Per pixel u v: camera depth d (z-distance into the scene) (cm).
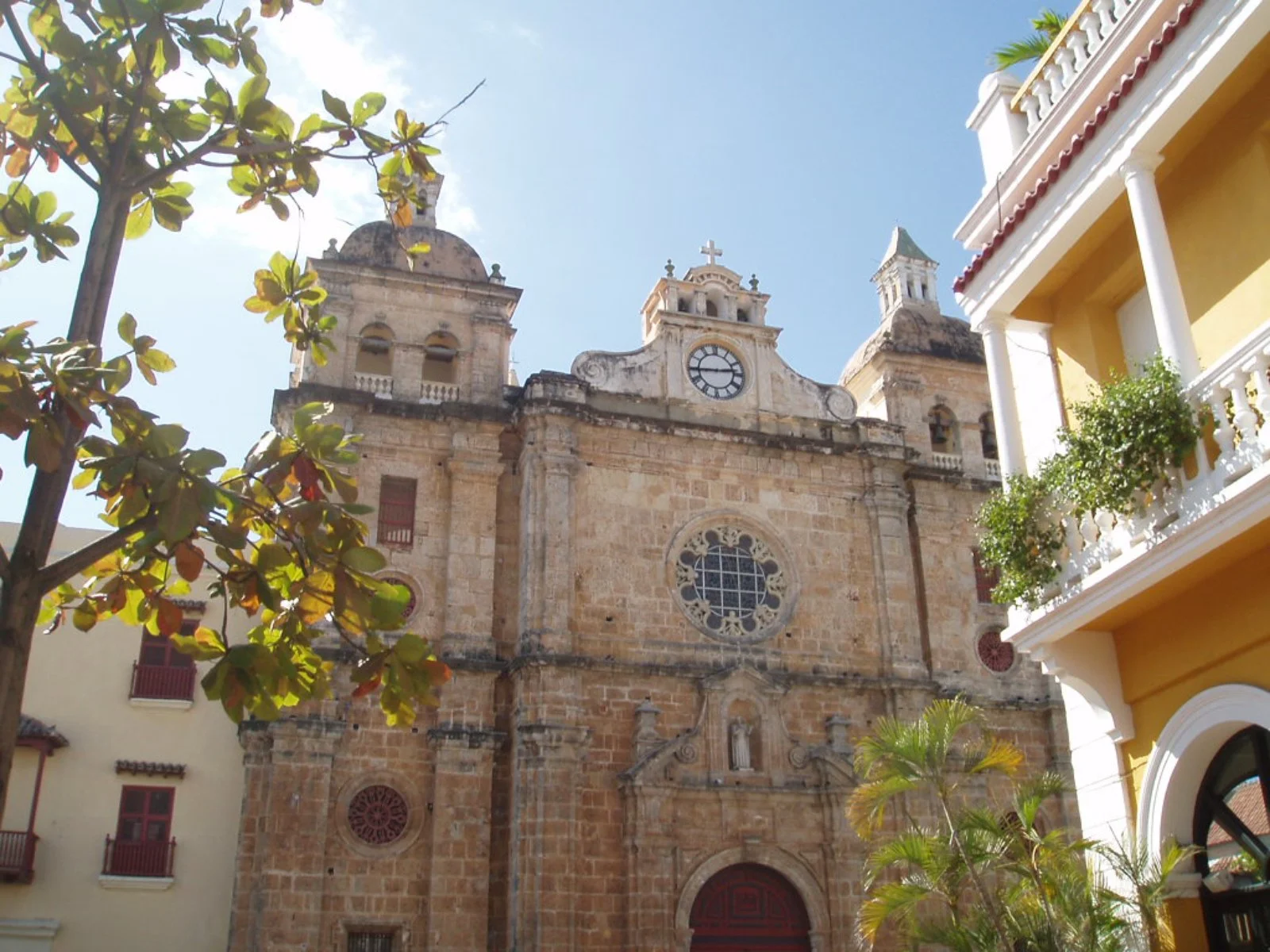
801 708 3738
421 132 1194
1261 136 1498
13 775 3256
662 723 3578
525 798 3344
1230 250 1538
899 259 4869
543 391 3831
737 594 3884
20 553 848
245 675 949
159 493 852
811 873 3494
